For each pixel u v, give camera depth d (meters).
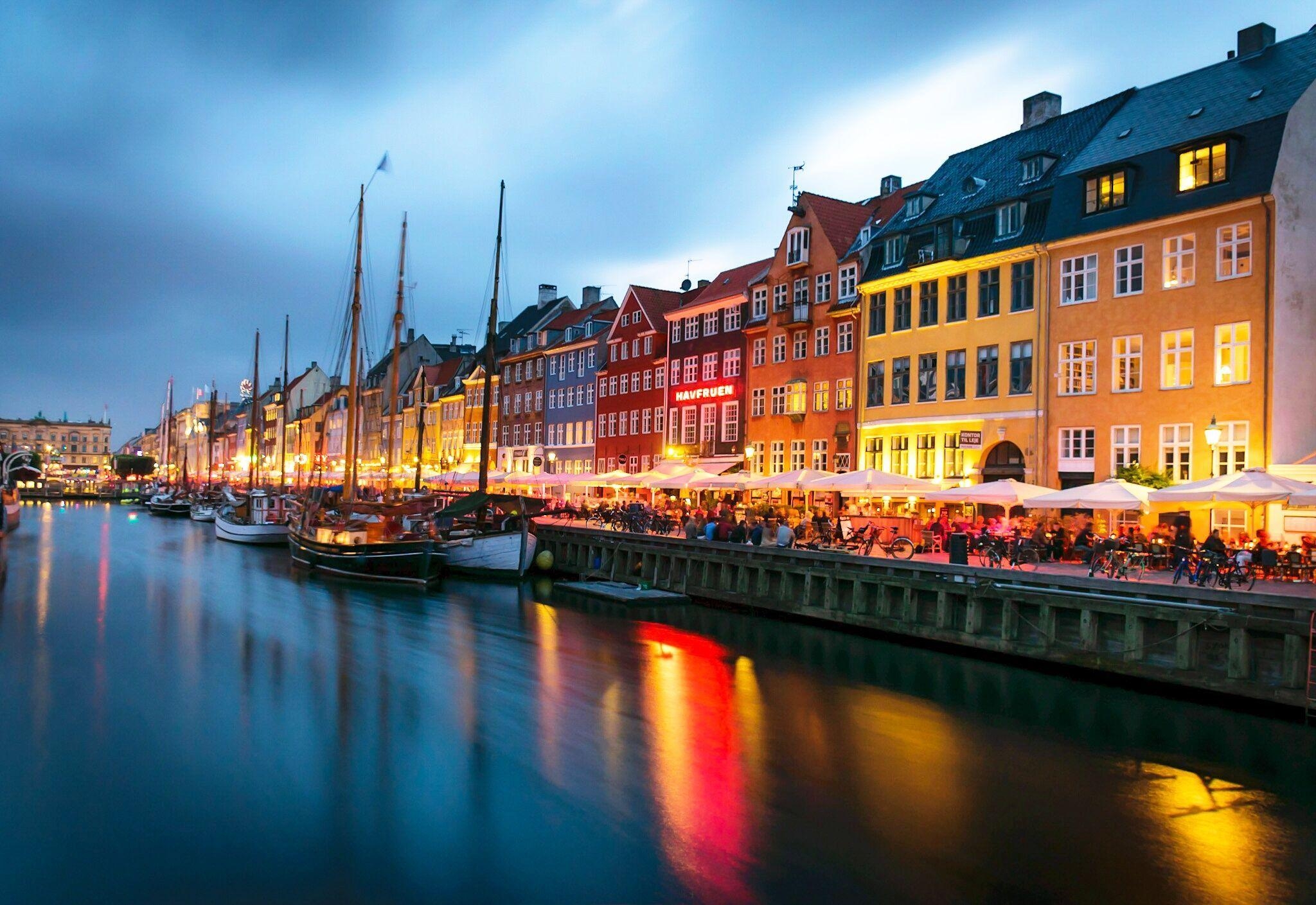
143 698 17.02
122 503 127.44
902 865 10.66
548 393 71.94
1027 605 21.48
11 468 65.00
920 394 38.06
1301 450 26.50
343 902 9.52
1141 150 31.11
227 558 46.50
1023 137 39.31
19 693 17.30
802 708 17.50
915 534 31.22
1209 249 28.08
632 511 42.84
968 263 35.66
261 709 16.39
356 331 47.41
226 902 9.49
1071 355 31.91
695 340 53.72
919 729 16.27
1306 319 26.92
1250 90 29.55
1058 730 16.27
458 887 9.84
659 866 10.41
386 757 13.91
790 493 44.19
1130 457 29.83
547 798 12.38
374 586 35.19
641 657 21.95
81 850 10.62
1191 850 11.30
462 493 43.00
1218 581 20.19
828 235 44.09
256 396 81.25
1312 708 16.22
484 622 26.70
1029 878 10.42
